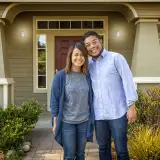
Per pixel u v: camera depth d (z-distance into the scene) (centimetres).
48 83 827
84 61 331
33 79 820
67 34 820
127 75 330
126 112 338
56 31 819
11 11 695
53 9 753
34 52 816
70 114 333
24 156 490
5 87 667
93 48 334
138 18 689
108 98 334
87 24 820
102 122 345
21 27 812
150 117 499
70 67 332
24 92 822
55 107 335
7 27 807
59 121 332
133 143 433
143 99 543
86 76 337
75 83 329
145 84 680
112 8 749
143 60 687
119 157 343
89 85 337
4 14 663
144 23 688
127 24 816
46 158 479
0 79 666
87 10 773
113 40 819
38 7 729
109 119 338
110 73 332
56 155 494
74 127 337
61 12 809
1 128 544
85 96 332
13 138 502
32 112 584
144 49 688
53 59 824
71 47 331
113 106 334
